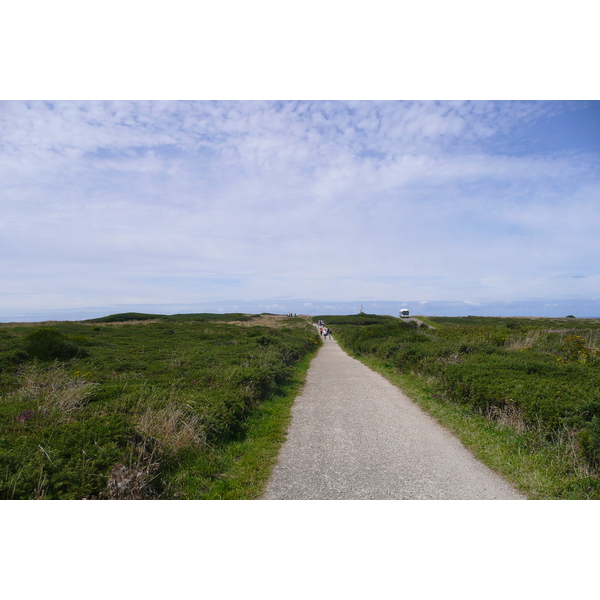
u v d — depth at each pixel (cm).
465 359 1174
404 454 643
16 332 2912
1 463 474
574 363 1034
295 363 1886
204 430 682
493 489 518
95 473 488
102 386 912
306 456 643
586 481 502
